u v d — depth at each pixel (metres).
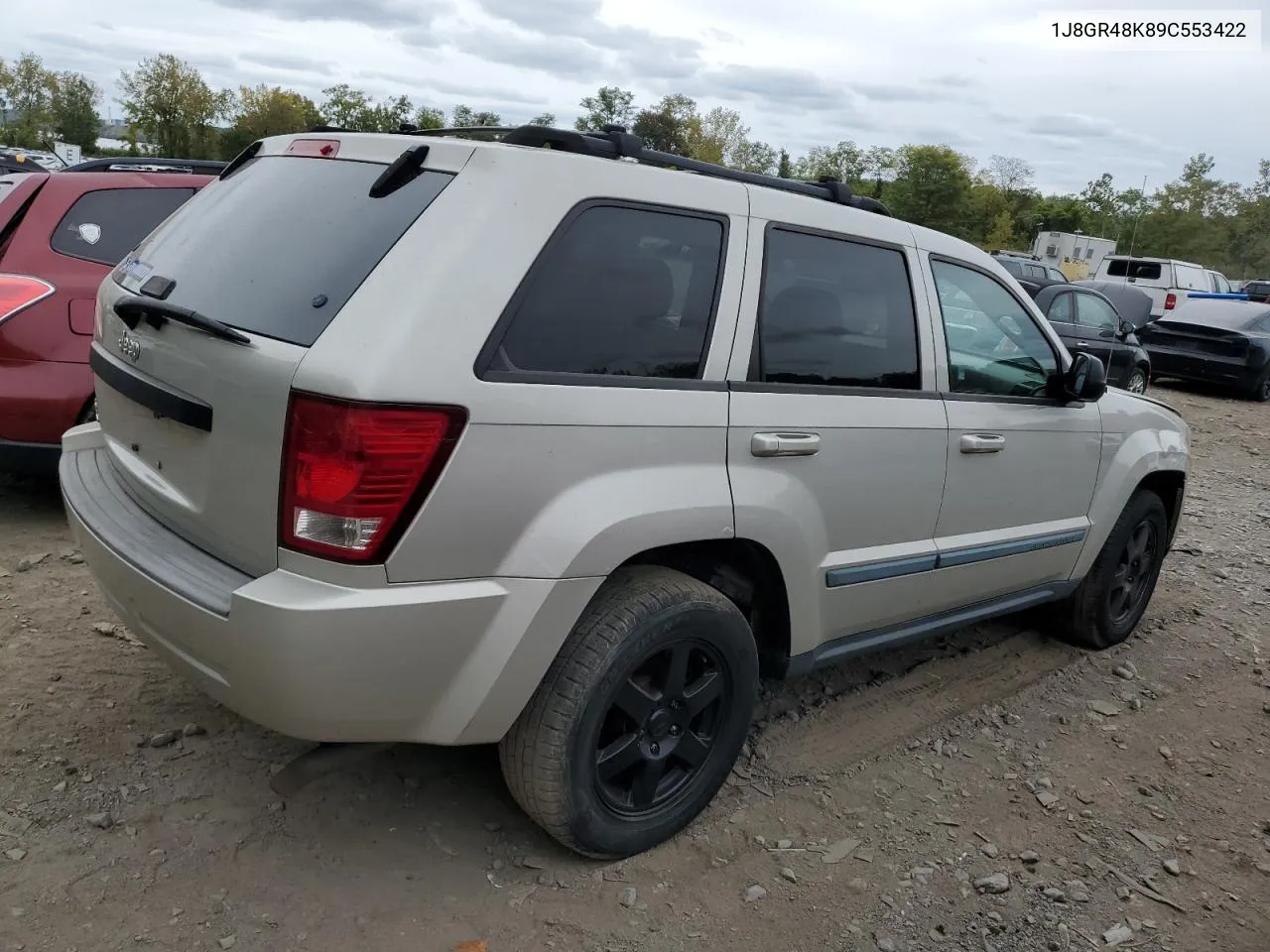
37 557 4.54
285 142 3.03
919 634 3.78
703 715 3.01
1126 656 4.80
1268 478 9.65
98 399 3.09
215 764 3.09
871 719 3.88
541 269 2.46
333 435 2.18
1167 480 4.96
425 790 3.08
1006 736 3.86
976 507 3.73
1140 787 3.55
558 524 2.44
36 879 2.54
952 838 3.14
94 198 5.04
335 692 2.26
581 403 2.48
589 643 2.57
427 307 2.26
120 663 3.65
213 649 2.33
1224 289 26.91
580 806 2.66
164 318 2.58
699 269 2.83
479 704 2.42
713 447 2.77
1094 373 3.95
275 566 2.33
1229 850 3.22
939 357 3.54
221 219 2.88
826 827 3.13
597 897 2.70
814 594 3.16
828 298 3.18
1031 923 2.78
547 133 2.70
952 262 3.70
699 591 2.79
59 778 2.94
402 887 2.66
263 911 2.52
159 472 2.69
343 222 2.51
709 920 2.66
